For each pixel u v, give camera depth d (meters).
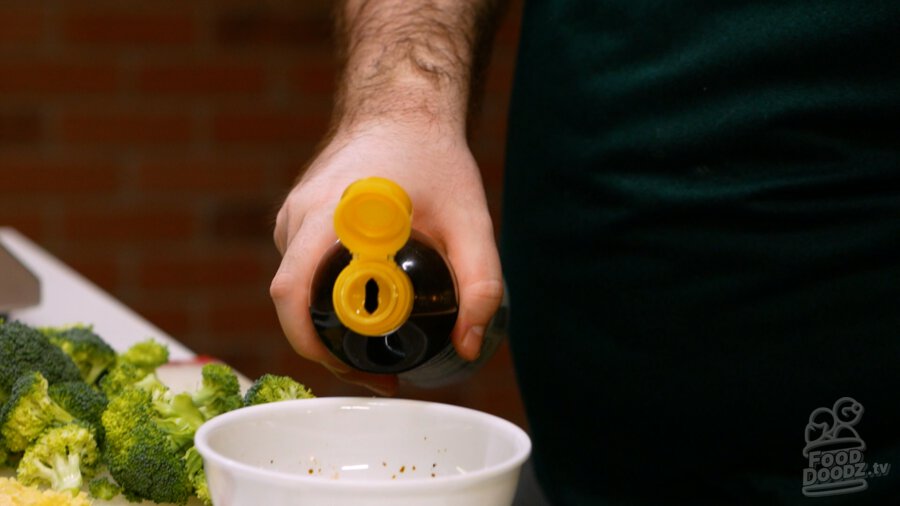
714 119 1.02
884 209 1.00
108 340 1.24
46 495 0.85
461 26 1.03
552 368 1.13
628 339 1.07
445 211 0.90
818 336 1.02
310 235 0.86
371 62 1.00
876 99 0.99
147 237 2.54
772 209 1.01
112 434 0.90
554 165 1.10
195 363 1.15
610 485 1.12
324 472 0.84
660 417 1.08
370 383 0.87
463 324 0.86
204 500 0.90
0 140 2.44
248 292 2.60
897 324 1.01
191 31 2.49
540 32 1.12
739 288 1.02
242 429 0.83
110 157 2.49
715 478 1.07
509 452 0.82
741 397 1.04
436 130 0.93
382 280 0.80
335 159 0.91
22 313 1.32
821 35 0.99
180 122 2.51
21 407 0.93
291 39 2.54
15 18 2.41
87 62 2.45
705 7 1.02
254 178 2.57
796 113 1.00
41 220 2.48
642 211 1.04
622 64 1.06
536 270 1.13
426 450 0.85
